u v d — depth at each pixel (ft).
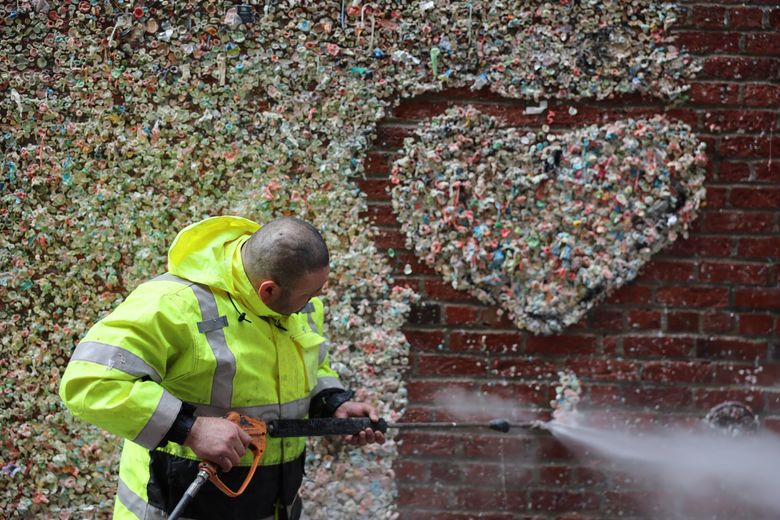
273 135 10.15
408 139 10.19
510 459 10.43
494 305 10.33
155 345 7.17
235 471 7.57
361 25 10.09
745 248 10.30
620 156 10.22
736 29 10.18
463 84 10.14
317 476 10.39
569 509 10.41
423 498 10.46
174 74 10.11
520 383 10.40
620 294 10.33
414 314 10.33
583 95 10.13
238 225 8.01
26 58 10.14
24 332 10.27
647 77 10.14
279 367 7.72
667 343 10.36
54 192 10.20
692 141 10.22
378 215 10.28
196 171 10.16
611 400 10.40
